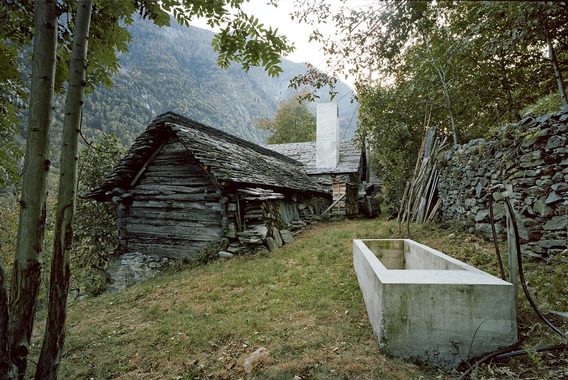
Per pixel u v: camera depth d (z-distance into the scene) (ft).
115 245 30.40
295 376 7.82
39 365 5.77
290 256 21.45
